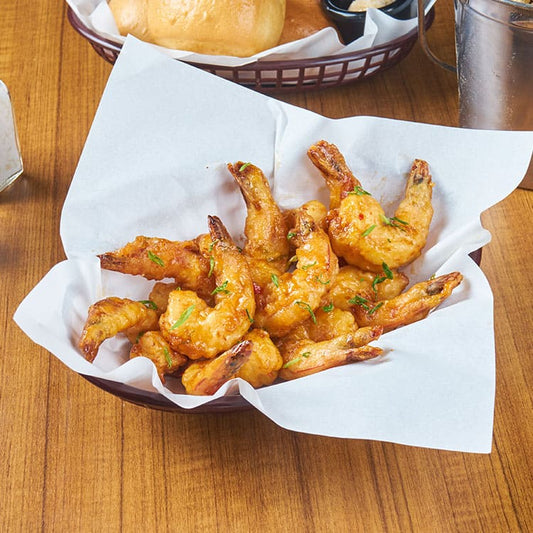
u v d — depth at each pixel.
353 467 0.74
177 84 0.83
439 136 0.81
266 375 0.73
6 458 0.75
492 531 0.72
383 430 0.71
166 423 0.76
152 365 0.71
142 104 0.83
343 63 0.90
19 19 1.02
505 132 0.80
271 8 0.91
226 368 0.70
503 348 0.79
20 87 0.96
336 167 0.80
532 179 0.86
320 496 0.73
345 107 0.93
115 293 0.78
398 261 0.78
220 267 0.76
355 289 0.78
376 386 0.72
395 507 0.72
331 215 0.79
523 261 0.83
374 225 0.78
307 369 0.73
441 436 0.71
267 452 0.74
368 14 0.90
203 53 0.92
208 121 0.83
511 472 0.73
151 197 0.81
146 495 0.73
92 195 0.80
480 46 0.82
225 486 0.73
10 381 0.78
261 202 0.80
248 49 0.91
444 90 0.94
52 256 0.85
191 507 0.73
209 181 0.82
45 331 0.73
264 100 0.83
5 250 0.85
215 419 0.76
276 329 0.76
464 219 0.80
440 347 0.72
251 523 0.72
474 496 0.73
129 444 0.75
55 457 0.75
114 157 0.82
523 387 0.77
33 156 0.91
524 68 0.81
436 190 0.81
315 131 0.82
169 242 0.77
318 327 0.76
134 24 0.92
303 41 0.89
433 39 0.98
